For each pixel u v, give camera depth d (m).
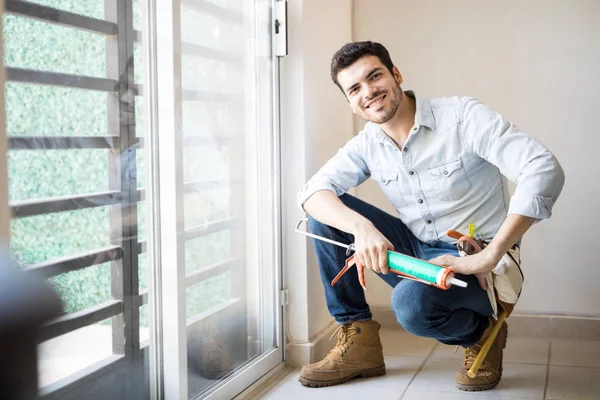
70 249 1.35
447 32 2.95
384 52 2.05
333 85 2.83
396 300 2.02
